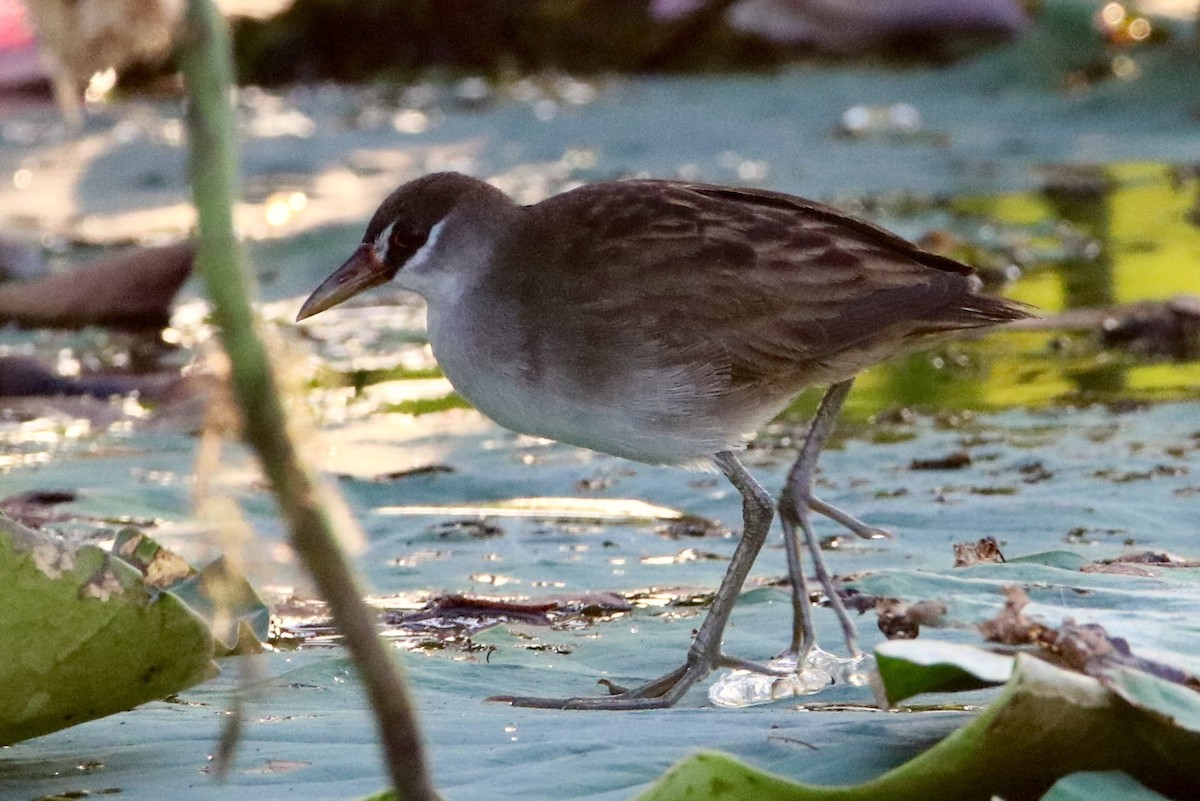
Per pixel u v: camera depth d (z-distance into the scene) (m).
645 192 8.98
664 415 8.77
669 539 10.81
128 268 18.50
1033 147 28.14
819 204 9.11
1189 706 5.53
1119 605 7.23
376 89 33.88
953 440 12.84
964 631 7.81
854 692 7.82
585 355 8.75
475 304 9.03
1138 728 5.61
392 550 10.59
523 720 7.09
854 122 29.72
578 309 8.74
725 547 10.60
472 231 9.09
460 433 13.74
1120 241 21.20
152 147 29.11
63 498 11.66
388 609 9.38
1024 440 12.77
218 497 3.97
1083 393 14.35
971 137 28.95
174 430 14.00
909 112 30.69
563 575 10.00
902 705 7.39
